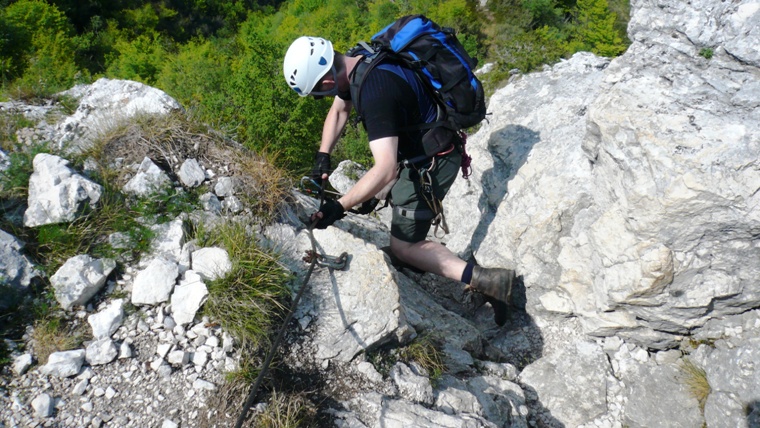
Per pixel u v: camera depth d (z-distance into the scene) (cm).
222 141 360
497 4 1783
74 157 326
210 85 995
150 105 380
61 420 233
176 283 278
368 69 284
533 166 388
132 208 306
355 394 273
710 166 272
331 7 2273
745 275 291
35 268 272
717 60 292
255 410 245
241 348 262
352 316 292
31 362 248
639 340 341
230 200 327
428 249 354
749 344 298
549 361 349
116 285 279
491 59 1303
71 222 287
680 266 298
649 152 288
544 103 432
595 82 421
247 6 3544
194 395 246
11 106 412
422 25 303
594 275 335
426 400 283
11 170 305
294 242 323
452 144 323
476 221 423
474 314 387
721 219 277
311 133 659
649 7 312
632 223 303
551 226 354
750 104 276
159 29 3059
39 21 2192
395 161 279
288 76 301
